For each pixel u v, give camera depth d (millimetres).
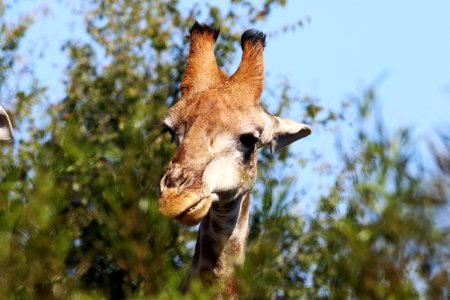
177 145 22641
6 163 27953
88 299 15922
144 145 17562
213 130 22203
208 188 21188
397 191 13391
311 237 22938
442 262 13219
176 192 20562
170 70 35562
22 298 15336
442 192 13164
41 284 15352
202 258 23047
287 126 25438
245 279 15383
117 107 34156
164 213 20141
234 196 22281
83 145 16594
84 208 21609
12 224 15367
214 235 22906
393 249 13422
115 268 20719
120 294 21109
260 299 15508
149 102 34062
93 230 20766
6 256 15328
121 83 34938
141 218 15914
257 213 21578
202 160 21641
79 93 34719
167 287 15820
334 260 14336
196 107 22656
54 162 16094
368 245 13508
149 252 15836
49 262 15367
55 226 15547
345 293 14039
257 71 23625
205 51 24016
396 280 13375
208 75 23547
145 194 16250
